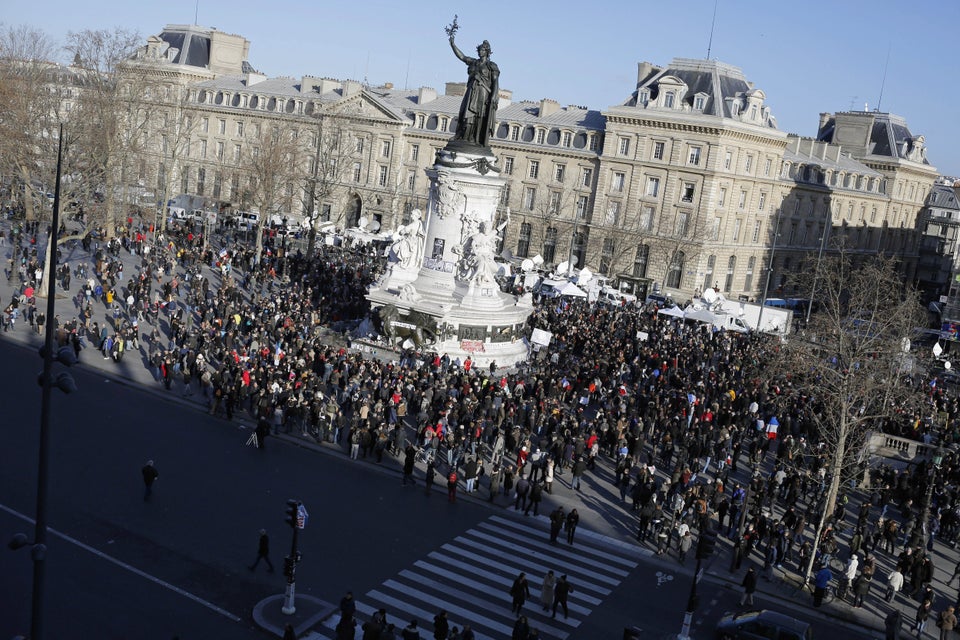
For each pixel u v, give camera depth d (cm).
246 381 4616
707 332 7756
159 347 5550
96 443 3878
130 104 8981
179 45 15162
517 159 12425
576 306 8038
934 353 6819
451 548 3266
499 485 4016
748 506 3809
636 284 10406
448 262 5984
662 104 11262
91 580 2725
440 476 4044
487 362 5797
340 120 11769
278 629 2561
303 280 7700
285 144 11238
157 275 7581
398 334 5678
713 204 11019
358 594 2834
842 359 3984
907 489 4259
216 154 14362
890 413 4531
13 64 8988
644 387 5350
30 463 3538
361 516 3462
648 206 11375
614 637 2758
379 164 13238
